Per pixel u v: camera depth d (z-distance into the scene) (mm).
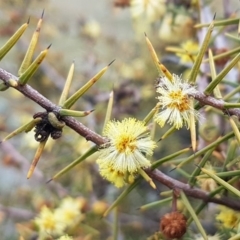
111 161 169
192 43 249
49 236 213
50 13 388
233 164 190
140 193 294
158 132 310
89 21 406
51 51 376
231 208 179
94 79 166
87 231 236
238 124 174
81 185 279
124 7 268
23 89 166
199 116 170
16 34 165
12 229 315
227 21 197
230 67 164
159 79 169
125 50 383
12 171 363
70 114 166
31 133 282
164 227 175
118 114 317
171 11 263
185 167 253
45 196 312
